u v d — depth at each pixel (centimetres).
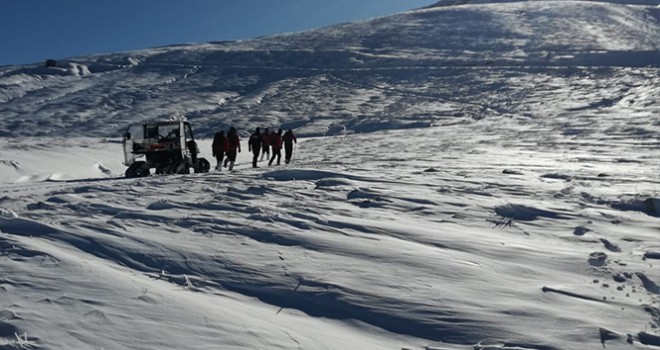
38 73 8606
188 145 1688
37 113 6247
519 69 6544
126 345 291
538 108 4666
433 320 360
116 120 5803
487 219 705
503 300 397
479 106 5069
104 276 401
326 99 6056
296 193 889
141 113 6047
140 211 690
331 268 459
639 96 4562
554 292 417
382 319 363
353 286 417
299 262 474
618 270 476
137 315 331
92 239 525
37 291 363
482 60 7162
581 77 5844
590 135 2736
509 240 587
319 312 375
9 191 1054
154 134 1642
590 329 347
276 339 317
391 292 407
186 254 486
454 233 610
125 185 1044
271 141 1906
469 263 489
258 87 7156
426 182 1058
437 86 6200
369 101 5809
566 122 3556
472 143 2605
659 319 366
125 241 521
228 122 5231
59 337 294
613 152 1958
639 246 569
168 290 389
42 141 3056
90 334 301
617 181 1113
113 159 2188
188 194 879
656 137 2488
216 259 475
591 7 10056
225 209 715
